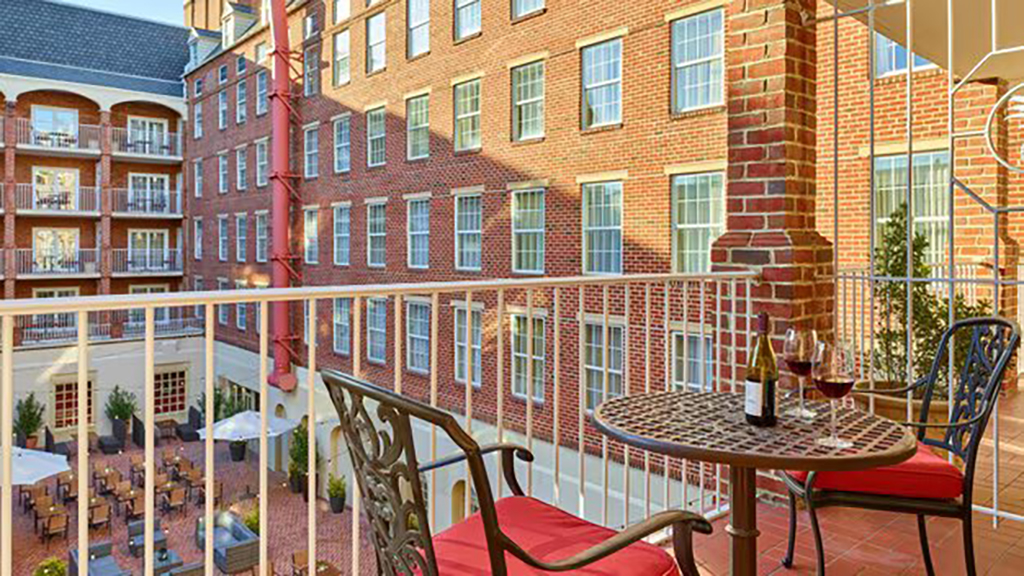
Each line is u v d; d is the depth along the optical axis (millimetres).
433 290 2188
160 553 9766
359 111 15086
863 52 8344
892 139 8117
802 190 3314
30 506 12344
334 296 1973
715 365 3424
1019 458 4121
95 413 18984
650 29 9500
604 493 2697
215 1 25312
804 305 3230
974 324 2512
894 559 2631
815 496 2271
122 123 22719
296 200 17281
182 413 20375
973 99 7406
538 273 11203
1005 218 7473
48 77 20703
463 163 12461
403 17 13742
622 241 9961
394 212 14188
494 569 1293
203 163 22188
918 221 8008
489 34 11852
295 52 17156
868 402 3646
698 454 1593
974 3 4004
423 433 12406
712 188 8984
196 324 21188
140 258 22547
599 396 10102
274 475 15070
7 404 1449
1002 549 2715
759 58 3311
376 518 1502
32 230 21000
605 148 10125
